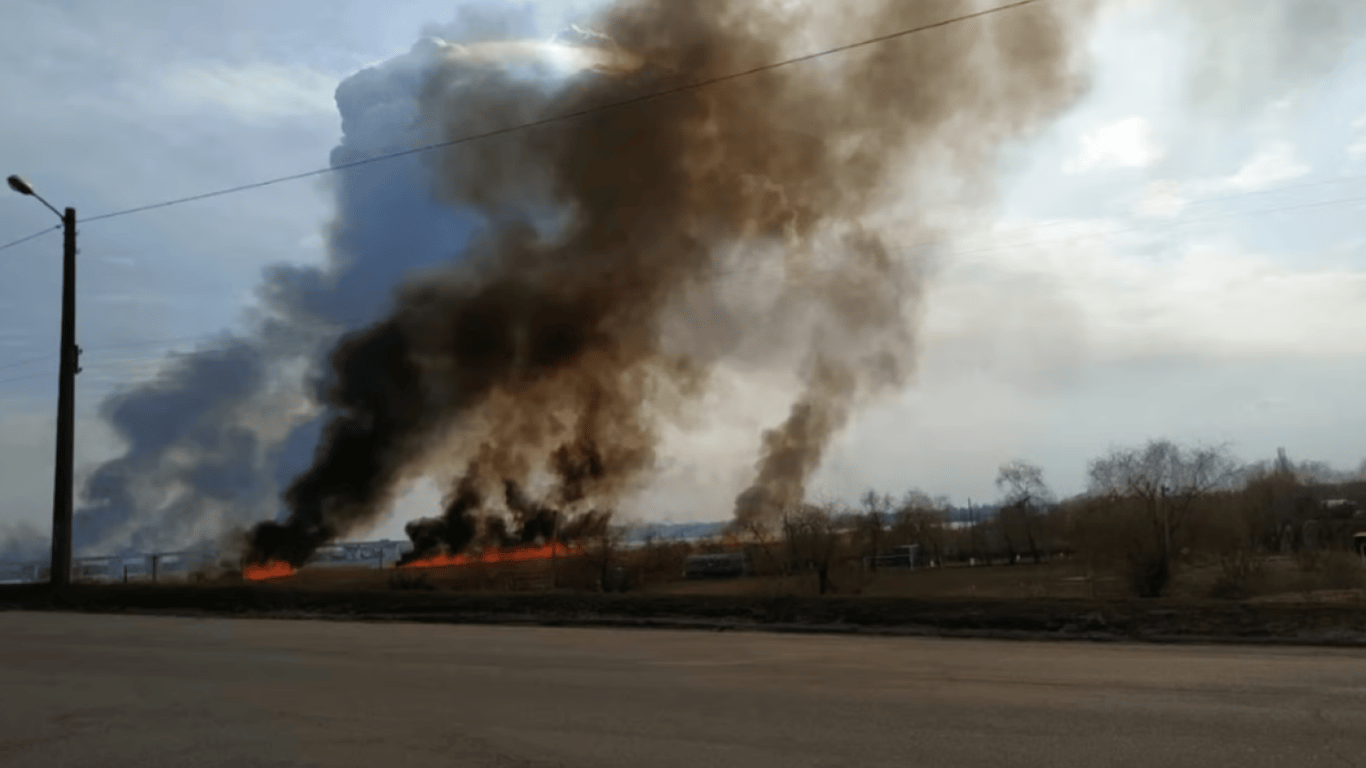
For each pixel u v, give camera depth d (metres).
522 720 7.86
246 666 11.45
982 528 47.50
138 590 22.72
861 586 32.69
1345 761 6.08
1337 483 45.97
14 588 24.72
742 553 39.38
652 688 9.29
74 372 25.42
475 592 21.30
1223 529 27.16
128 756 6.98
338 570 47.97
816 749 6.64
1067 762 6.18
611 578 38.88
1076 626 13.55
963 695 8.55
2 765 6.82
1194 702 8.05
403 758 6.70
